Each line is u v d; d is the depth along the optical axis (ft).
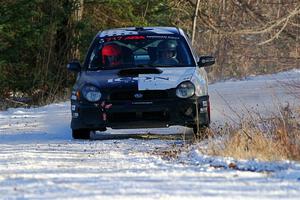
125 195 63.36
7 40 251.80
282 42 405.80
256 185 69.82
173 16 328.90
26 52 256.93
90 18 272.72
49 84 251.39
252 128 104.01
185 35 132.67
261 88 217.97
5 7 248.52
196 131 121.19
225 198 62.69
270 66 395.55
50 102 232.12
